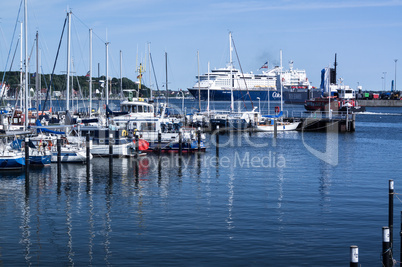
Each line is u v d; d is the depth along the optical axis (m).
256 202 33.44
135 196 35.09
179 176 42.94
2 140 45.38
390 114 157.25
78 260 22.91
